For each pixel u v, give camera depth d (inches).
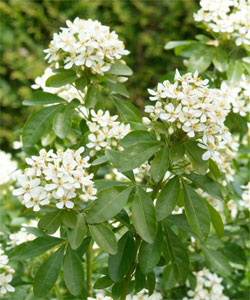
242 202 122.0
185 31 289.3
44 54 285.9
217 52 121.9
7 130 289.1
